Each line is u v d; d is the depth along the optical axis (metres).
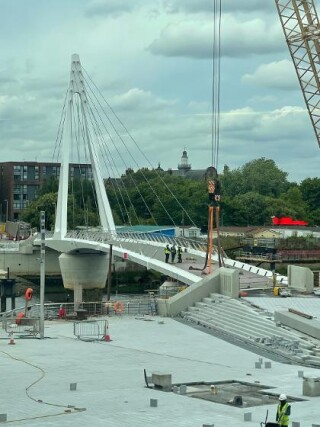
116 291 150.88
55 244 153.88
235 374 46.78
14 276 175.50
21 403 38.66
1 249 183.62
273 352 55.31
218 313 67.25
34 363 50.06
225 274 71.38
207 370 48.19
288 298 69.94
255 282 79.56
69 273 151.62
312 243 164.50
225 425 34.25
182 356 53.59
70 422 34.88
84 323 63.19
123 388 42.44
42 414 36.38
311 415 36.41
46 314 73.31
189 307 71.75
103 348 56.38
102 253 152.88
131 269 164.62
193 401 39.25
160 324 67.56
